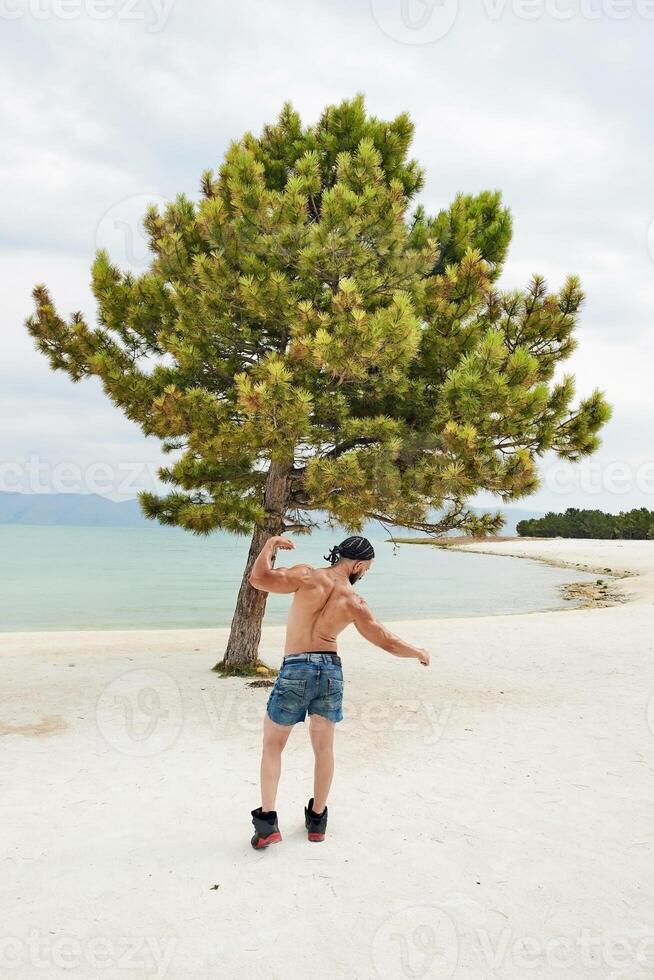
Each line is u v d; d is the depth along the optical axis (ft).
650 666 35.63
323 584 14.51
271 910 11.52
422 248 30.91
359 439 30.12
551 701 27.61
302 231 28.19
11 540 342.44
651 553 172.45
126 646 42.04
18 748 20.25
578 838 14.62
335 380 27.84
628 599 83.41
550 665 35.86
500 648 41.27
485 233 34.40
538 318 31.01
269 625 62.08
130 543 351.05
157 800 16.40
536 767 19.35
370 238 28.12
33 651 39.27
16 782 17.39
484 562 172.76
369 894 12.12
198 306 28.81
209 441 27.04
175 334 30.32
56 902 11.62
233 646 32.91
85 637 47.09
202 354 29.45
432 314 29.19
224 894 12.00
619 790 17.56
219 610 74.28
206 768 18.84
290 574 14.61
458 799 16.80
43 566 151.74
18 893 11.89
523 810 16.15
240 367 30.71
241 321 30.09
